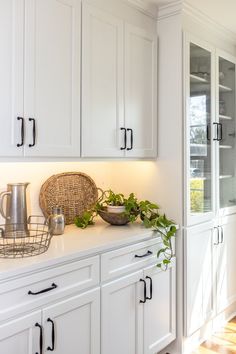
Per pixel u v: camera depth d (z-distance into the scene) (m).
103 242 1.85
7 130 1.61
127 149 2.25
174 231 2.27
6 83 1.60
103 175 2.72
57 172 2.36
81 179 2.48
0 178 2.01
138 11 2.33
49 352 1.56
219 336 2.72
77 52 1.92
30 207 2.06
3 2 1.58
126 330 2.00
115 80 2.17
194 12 2.44
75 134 1.93
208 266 2.66
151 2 2.35
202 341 2.64
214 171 2.72
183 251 2.40
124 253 1.96
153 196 2.52
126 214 2.24
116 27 2.17
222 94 2.90
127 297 2.00
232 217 2.99
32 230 1.92
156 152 2.49
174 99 2.41
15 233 1.85
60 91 1.84
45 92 1.77
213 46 2.71
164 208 2.47
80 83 1.95
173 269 2.38
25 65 1.67
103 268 1.83
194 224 2.49
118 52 2.18
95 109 2.04
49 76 1.79
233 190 3.08
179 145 2.39
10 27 1.61
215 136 2.74
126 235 2.02
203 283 2.61
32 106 1.71
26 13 1.67
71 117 1.90
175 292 2.40
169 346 2.47
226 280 2.91
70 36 1.89
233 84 3.05
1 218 1.98
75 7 1.91
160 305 2.26
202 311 2.60
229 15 2.53
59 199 2.32
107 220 2.29
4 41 1.59
